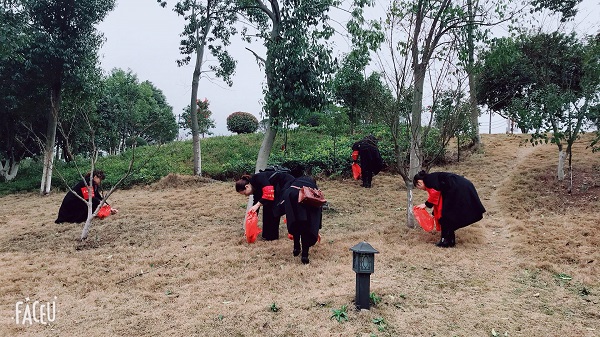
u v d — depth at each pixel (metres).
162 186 13.71
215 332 4.34
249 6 9.02
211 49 15.23
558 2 12.04
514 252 6.69
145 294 5.48
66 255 7.29
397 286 5.38
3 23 11.62
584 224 7.62
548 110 9.59
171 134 23.83
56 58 13.48
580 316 4.58
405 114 8.37
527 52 12.45
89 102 16.08
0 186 16.34
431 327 4.32
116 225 9.25
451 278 5.68
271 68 8.08
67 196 9.41
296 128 8.77
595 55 9.59
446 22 7.94
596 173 10.45
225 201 11.18
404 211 9.45
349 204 10.20
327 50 8.15
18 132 17.55
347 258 6.57
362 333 4.21
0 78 14.05
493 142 16.83
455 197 6.91
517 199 9.56
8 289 5.77
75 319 4.86
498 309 4.74
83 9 13.54
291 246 7.27
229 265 6.49
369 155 11.79
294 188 6.38
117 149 28.11
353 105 15.70
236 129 25.77
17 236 8.86
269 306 4.89
